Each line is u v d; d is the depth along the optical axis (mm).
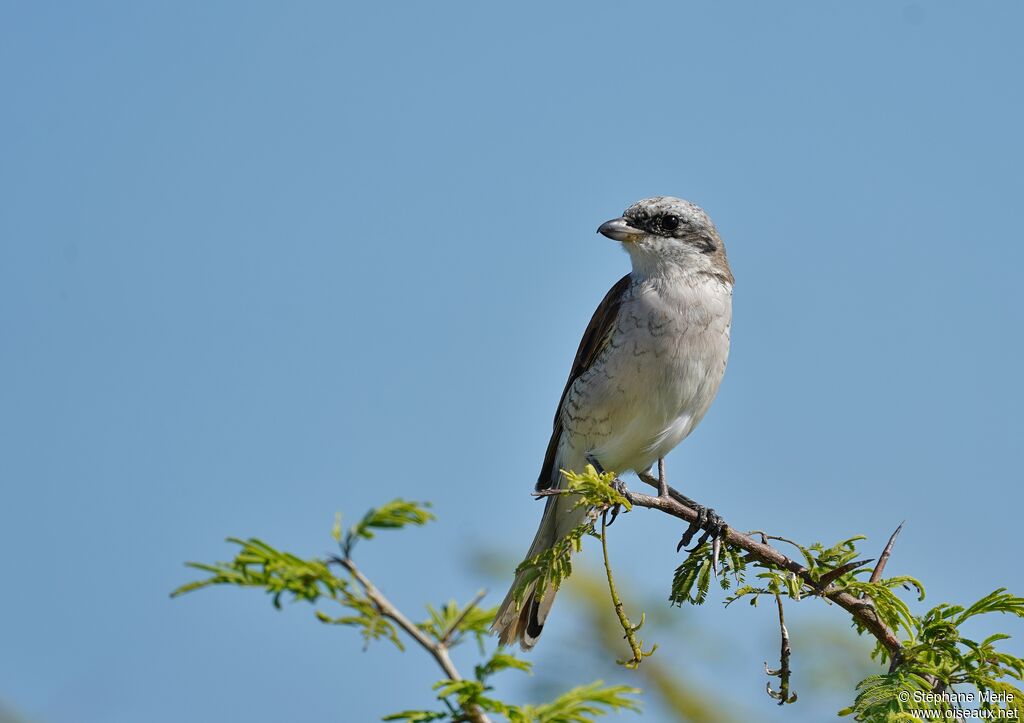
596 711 6773
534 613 10695
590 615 11336
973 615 7398
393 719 6707
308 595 7285
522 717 6609
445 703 6719
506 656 6832
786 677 7793
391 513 7316
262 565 7254
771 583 7840
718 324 11820
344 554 7289
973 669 7152
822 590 7723
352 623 7191
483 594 7613
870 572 8086
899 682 6934
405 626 7125
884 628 7688
